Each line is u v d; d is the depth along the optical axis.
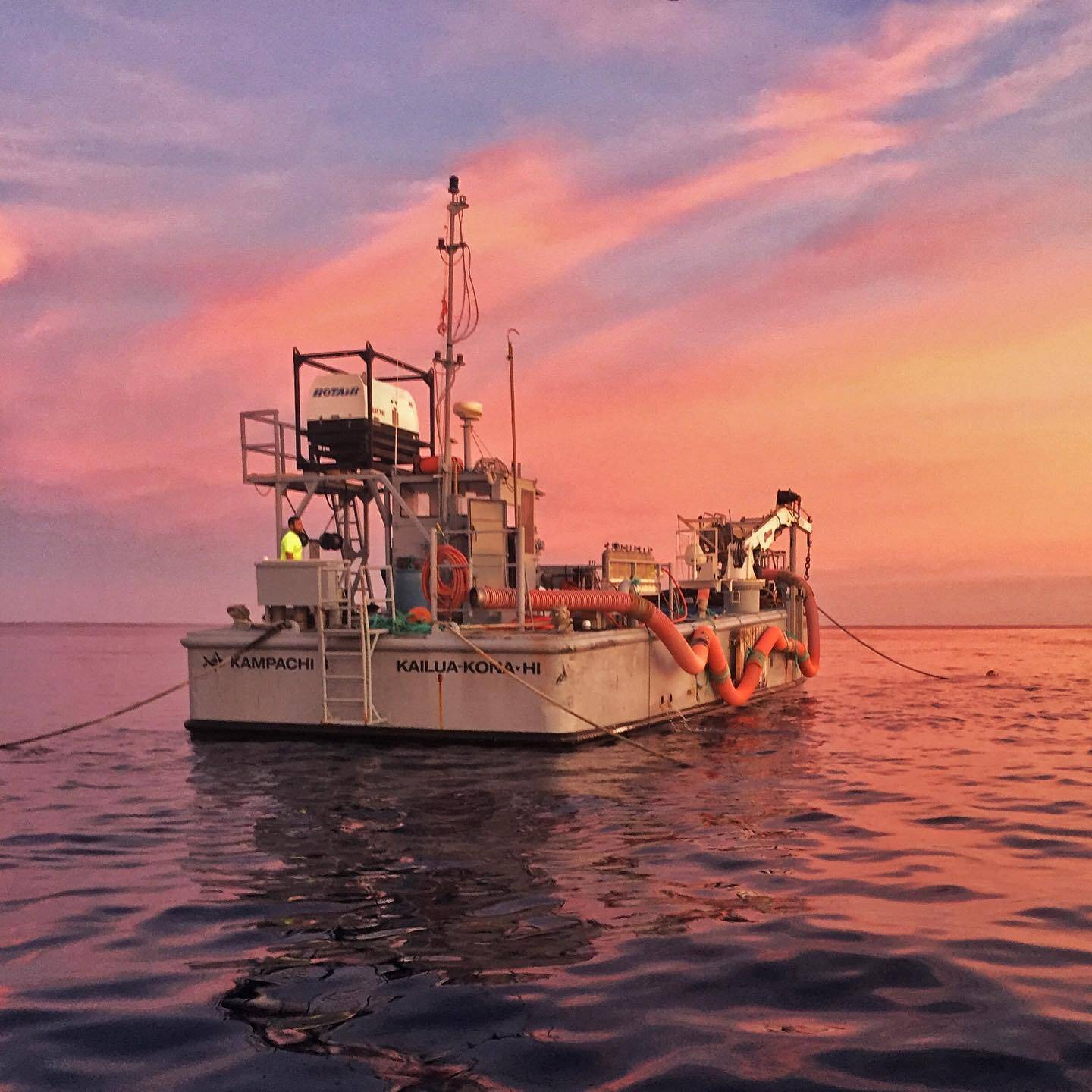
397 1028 4.12
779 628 21.64
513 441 14.05
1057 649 52.53
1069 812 8.88
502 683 12.91
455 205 15.85
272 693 13.91
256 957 5.05
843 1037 4.00
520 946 5.17
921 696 21.52
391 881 6.55
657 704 15.63
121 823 8.77
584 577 17.48
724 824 8.40
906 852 7.32
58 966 4.98
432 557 13.88
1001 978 4.64
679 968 4.81
